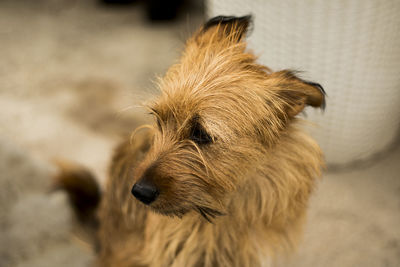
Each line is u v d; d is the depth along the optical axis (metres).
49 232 0.90
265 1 0.78
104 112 1.33
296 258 0.83
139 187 0.55
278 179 0.62
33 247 0.88
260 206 0.64
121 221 0.72
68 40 1.83
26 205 0.95
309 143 0.63
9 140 1.16
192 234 0.64
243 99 0.56
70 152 1.16
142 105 0.62
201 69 0.58
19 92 1.48
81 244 0.83
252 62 0.60
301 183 0.63
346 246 0.84
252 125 0.56
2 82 1.54
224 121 0.55
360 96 0.85
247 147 0.57
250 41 0.82
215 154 0.56
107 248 0.77
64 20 2.02
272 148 0.59
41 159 1.12
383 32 0.79
